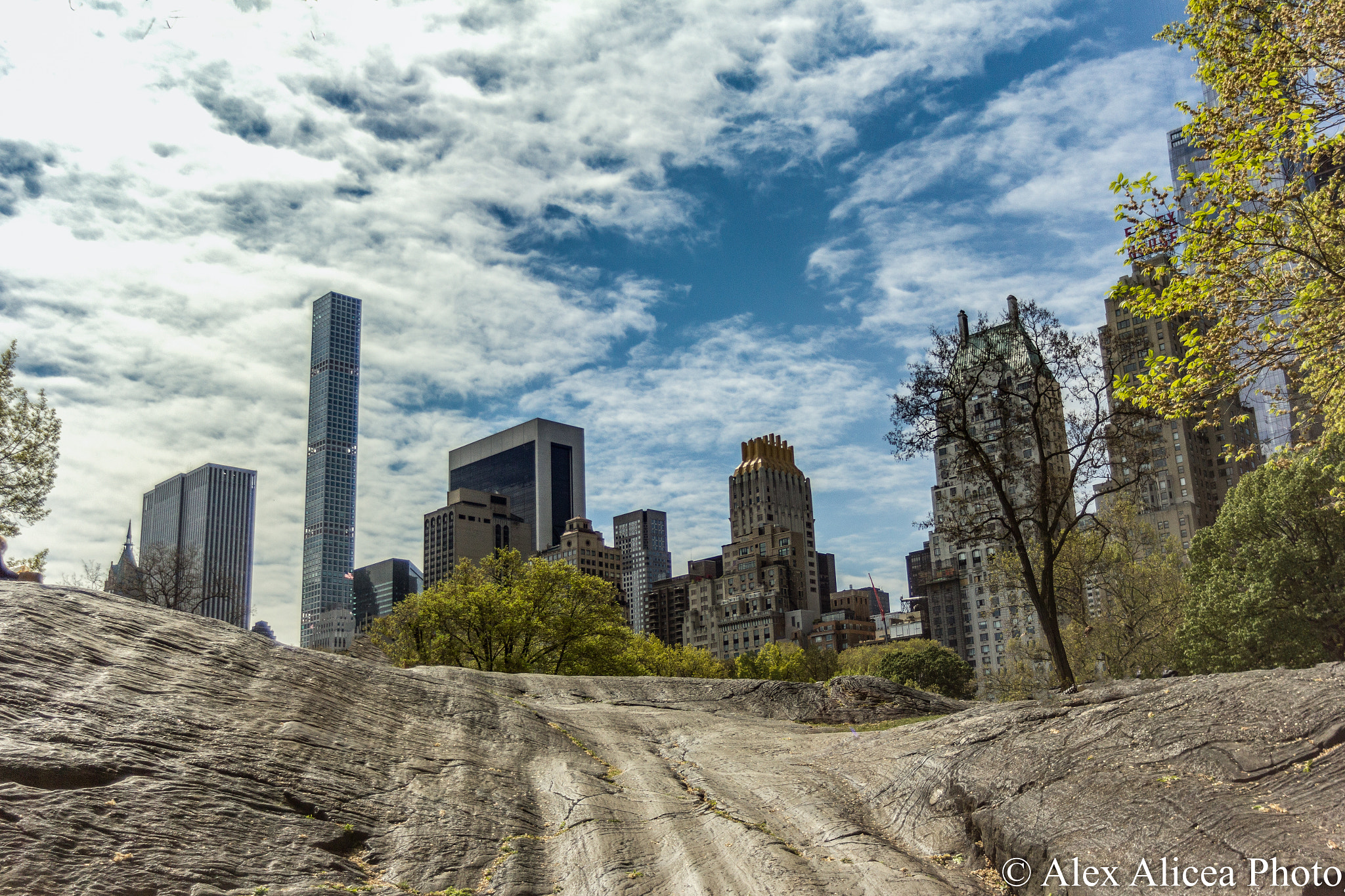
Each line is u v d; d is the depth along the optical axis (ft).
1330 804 26.30
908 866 32.45
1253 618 138.21
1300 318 49.96
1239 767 30.07
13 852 21.71
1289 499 139.64
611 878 29.96
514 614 158.81
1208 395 54.65
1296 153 50.52
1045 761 36.27
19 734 26.86
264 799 29.86
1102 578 159.22
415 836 31.45
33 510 107.45
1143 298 53.26
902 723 60.80
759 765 49.44
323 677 43.70
